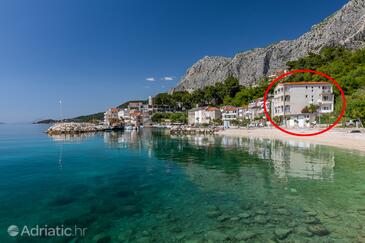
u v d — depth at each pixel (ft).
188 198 49.55
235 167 80.07
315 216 38.40
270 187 55.36
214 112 417.28
